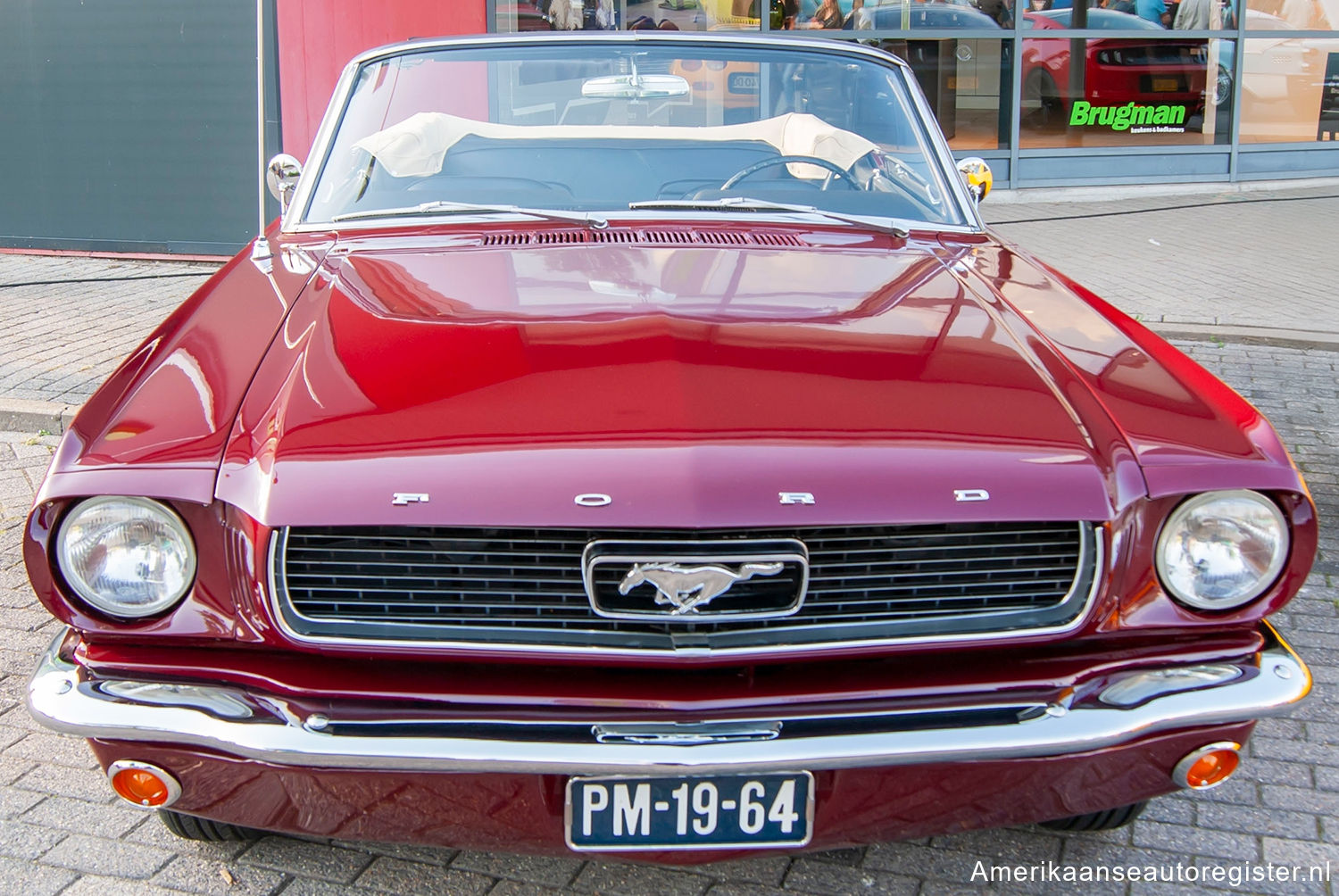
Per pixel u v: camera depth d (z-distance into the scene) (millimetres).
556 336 2178
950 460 1907
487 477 1848
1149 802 2680
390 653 1904
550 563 1881
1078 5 10281
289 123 8203
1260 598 1990
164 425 2002
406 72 3309
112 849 2455
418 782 1881
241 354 2211
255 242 2992
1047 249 8492
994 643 1944
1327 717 3020
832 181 3125
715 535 1846
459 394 2008
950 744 1859
